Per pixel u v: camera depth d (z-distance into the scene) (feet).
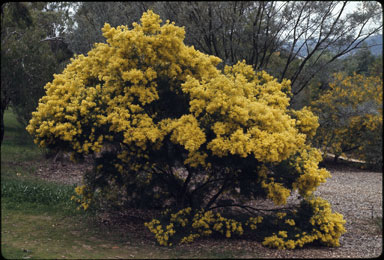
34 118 19.52
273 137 17.65
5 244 17.87
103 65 20.07
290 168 19.72
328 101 54.65
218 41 38.60
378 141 54.29
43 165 40.88
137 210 27.12
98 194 25.02
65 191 29.43
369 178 45.65
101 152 23.13
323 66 43.09
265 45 38.29
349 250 19.17
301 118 23.56
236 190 23.98
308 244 20.25
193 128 17.84
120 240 20.15
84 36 36.17
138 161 21.76
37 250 17.29
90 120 18.84
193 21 34.32
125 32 18.66
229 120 18.20
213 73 21.24
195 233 20.49
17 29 35.78
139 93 19.15
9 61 33.78
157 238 19.74
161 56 19.69
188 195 23.66
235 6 34.14
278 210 22.49
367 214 27.40
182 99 20.43
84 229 21.86
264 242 19.33
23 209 24.93
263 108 18.85
